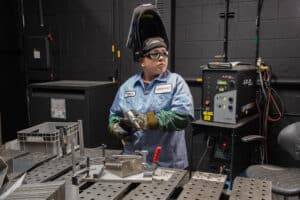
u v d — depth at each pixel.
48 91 2.60
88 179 1.02
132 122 1.46
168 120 1.48
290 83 2.70
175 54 3.10
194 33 2.99
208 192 1.01
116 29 3.11
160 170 1.21
